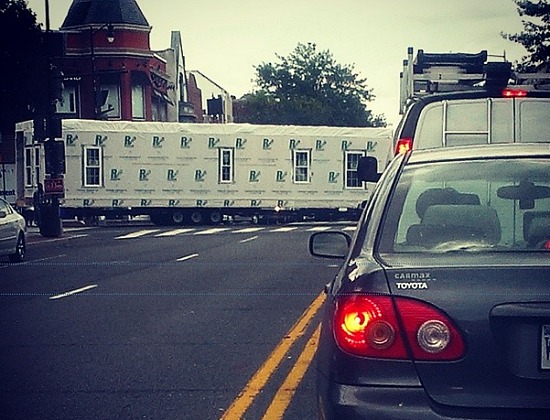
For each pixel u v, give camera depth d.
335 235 6.30
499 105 12.46
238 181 42.28
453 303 3.98
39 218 32.66
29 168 41.44
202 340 10.07
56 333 10.68
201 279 16.67
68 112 54.97
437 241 4.53
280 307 12.68
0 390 7.80
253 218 44.06
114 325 11.22
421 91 17.44
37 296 14.31
